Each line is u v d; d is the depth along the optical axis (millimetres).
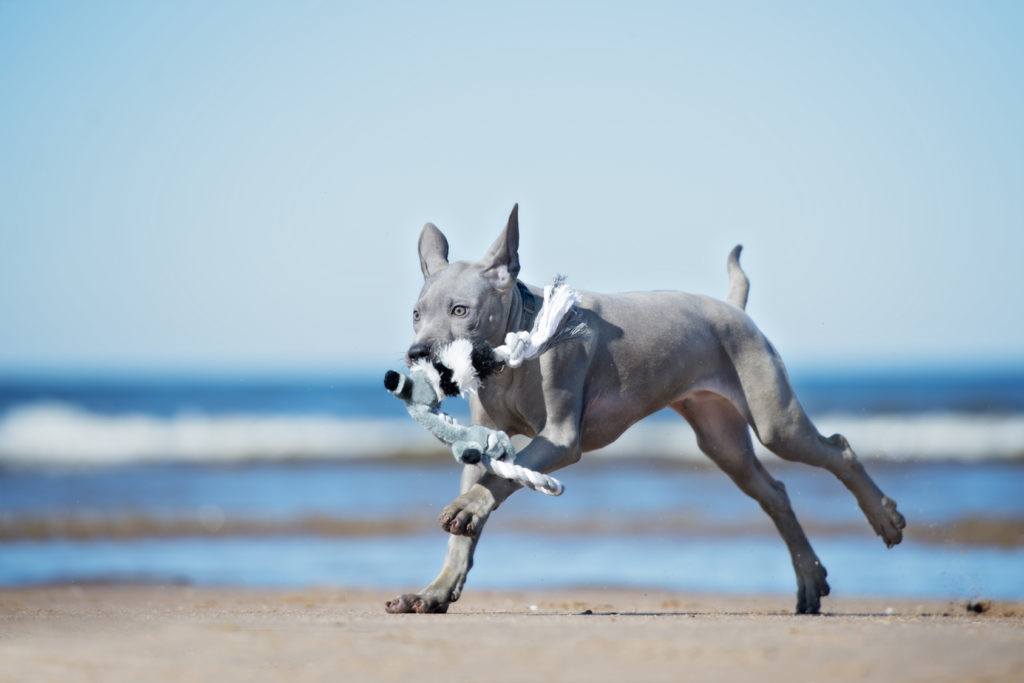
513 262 7402
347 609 8961
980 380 88250
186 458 29422
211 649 5145
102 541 16750
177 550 15852
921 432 30281
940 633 5688
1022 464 25797
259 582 12984
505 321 7461
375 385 87562
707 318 8828
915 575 13523
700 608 10477
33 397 60906
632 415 8375
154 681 4488
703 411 9414
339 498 21953
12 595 11211
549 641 5371
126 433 32188
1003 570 13844
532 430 7898
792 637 5504
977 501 20219
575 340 7680
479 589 12492
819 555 15094
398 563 14602
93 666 4758
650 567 14344
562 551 15625
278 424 33938
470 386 6969
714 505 19922
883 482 23109
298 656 4992
